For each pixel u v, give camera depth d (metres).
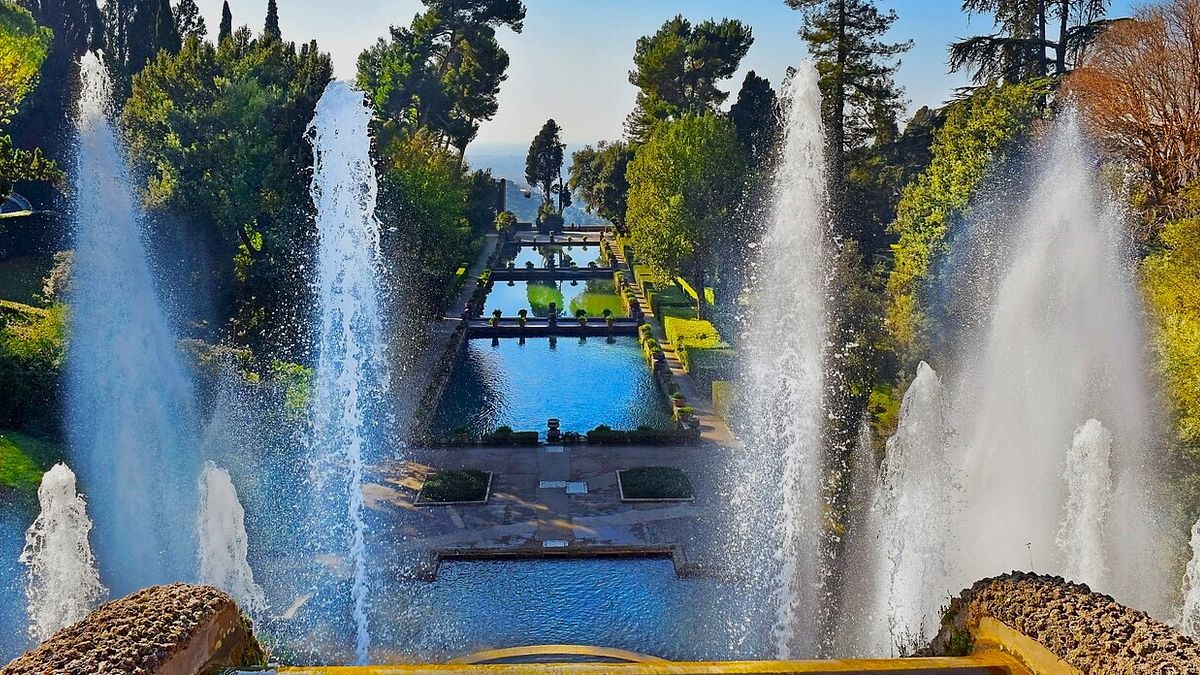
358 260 23.56
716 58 63.97
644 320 39.41
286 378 22.86
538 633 13.72
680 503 18.84
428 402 25.77
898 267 28.70
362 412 24.14
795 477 17.12
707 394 27.45
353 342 24.70
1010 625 7.06
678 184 36.12
